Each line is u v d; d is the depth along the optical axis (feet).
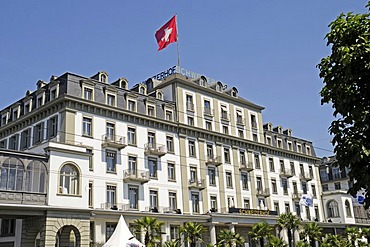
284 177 191.11
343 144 30.22
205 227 145.18
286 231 170.91
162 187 138.51
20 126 140.15
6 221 114.73
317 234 164.86
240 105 180.55
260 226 143.02
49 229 94.89
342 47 30.40
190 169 149.89
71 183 103.76
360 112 29.63
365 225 215.10
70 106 122.21
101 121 128.47
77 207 100.78
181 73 171.94
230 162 165.68
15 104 146.61
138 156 134.62
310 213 199.41
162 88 162.09
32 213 93.97
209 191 153.07
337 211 206.59
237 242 137.49
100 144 125.80
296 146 205.98
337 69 31.53
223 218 146.10
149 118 140.56
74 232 101.40
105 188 123.24
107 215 118.83
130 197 129.18
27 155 96.94
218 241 145.79
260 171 178.81
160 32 165.17
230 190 161.38
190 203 145.48
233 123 173.68
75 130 121.19
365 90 29.94
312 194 205.36
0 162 92.12
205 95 165.99
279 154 193.06
